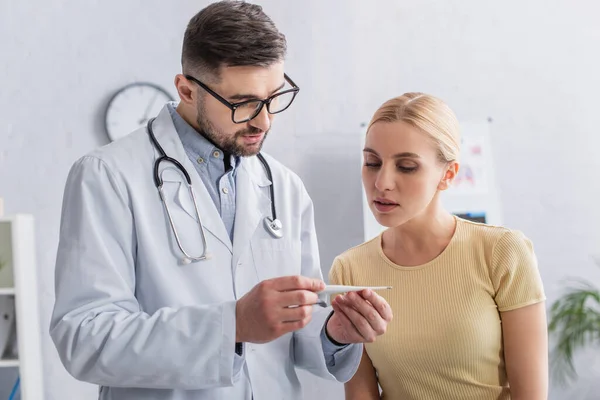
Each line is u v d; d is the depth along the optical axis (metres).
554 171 3.33
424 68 3.31
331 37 3.30
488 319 1.39
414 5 3.32
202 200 1.31
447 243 1.45
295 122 3.27
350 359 1.36
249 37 1.19
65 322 1.15
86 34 3.12
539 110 3.34
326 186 3.26
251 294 1.11
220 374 1.13
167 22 3.18
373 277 1.48
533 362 1.37
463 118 3.31
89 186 1.23
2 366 2.78
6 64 3.06
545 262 3.31
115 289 1.18
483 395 1.39
